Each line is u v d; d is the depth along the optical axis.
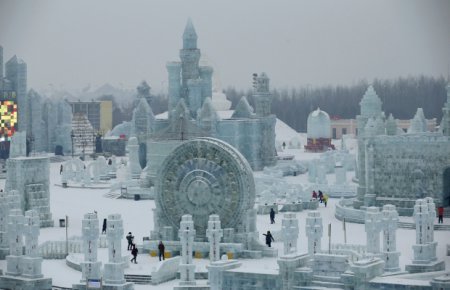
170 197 134.25
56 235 149.75
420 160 163.25
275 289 100.44
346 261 99.44
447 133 168.12
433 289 94.25
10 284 113.19
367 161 166.38
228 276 102.81
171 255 130.75
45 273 121.50
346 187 197.50
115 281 110.69
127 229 154.88
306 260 102.00
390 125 177.38
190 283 112.62
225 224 131.12
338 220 164.25
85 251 112.50
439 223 153.25
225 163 131.62
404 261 123.00
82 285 110.62
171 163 134.12
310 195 181.12
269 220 164.50
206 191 131.62
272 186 192.50
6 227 131.62
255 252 128.38
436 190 162.62
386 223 115.88
